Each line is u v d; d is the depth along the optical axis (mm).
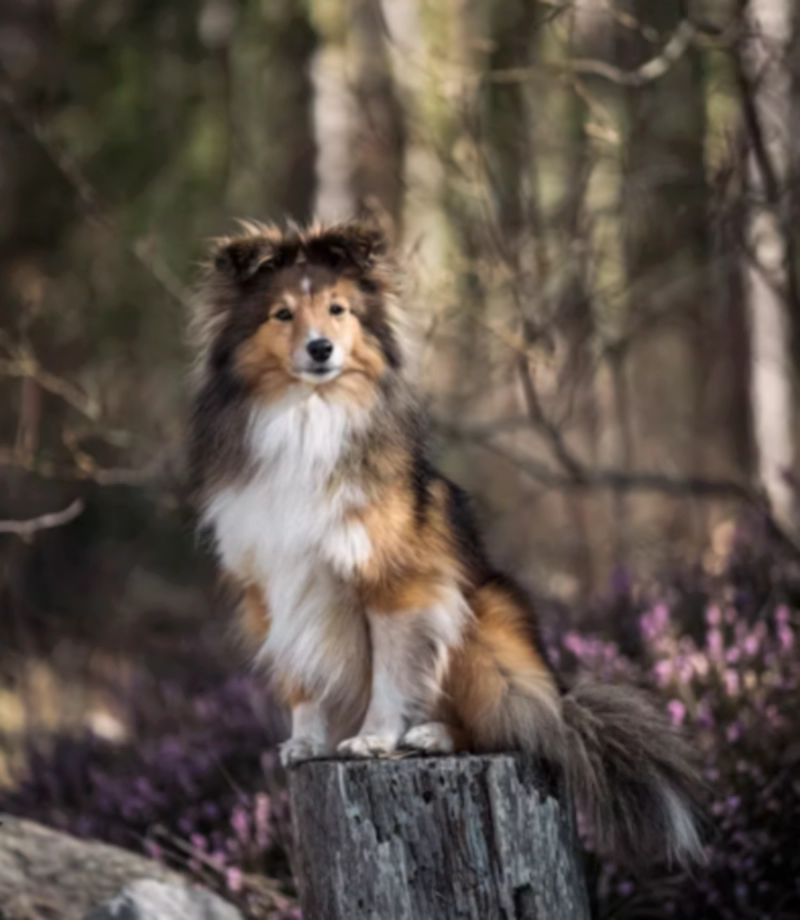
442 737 7008
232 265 7430
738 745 8898
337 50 17625
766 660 9453
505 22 19281
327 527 6996
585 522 17094
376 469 7094
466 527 7590
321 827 6566
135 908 7664
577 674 9797
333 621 7195
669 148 16281
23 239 20922
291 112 19359
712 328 19859
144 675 13844
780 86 12203
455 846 6422
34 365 13844
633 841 7117
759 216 13188
